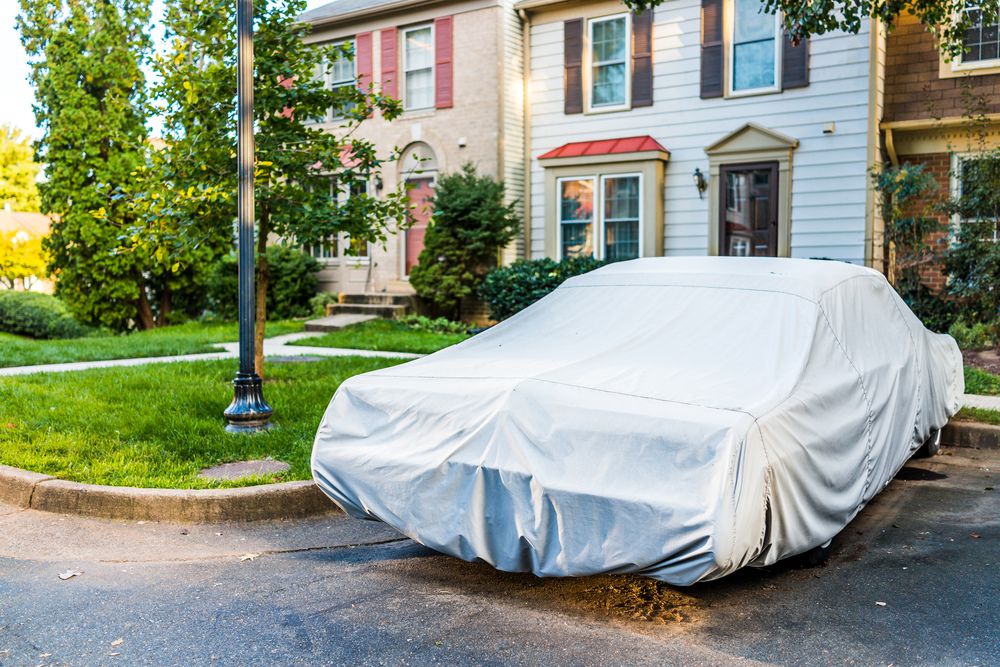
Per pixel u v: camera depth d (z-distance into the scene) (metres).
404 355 11.76
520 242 16.91
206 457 6.16
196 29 8.24
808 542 3.82
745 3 14.37
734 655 3.32
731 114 14.55
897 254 12.53
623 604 3.85
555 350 4.55
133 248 8.26
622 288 5.21
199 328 17.05
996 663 3.24
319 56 8.76
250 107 6.69
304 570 4.36
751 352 4.25
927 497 5.63
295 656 3.35
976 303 11.96
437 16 17.17
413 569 4.37
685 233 15.13
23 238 32.84
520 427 3.76
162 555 4.59
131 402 7.81
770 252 14.34
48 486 5.38
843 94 13.51
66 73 17.30
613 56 15.83
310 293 18.83
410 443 4.10
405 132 17.83
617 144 15.45
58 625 3.63
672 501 3.29
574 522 3.48
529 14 16.59
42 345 13.07
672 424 3.44
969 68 13.13
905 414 5.10
